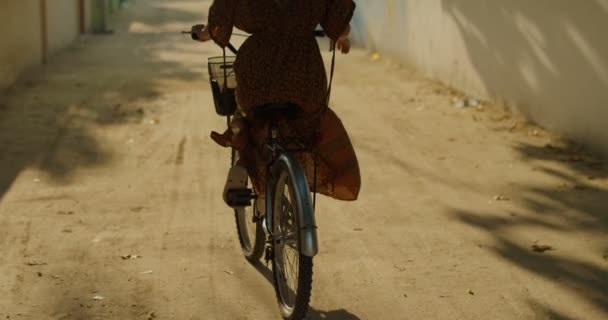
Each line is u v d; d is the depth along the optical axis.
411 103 18.62
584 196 11.84
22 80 21.33
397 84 21.17
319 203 11.75
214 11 7.97
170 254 9.83
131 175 13.05
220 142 8.55
